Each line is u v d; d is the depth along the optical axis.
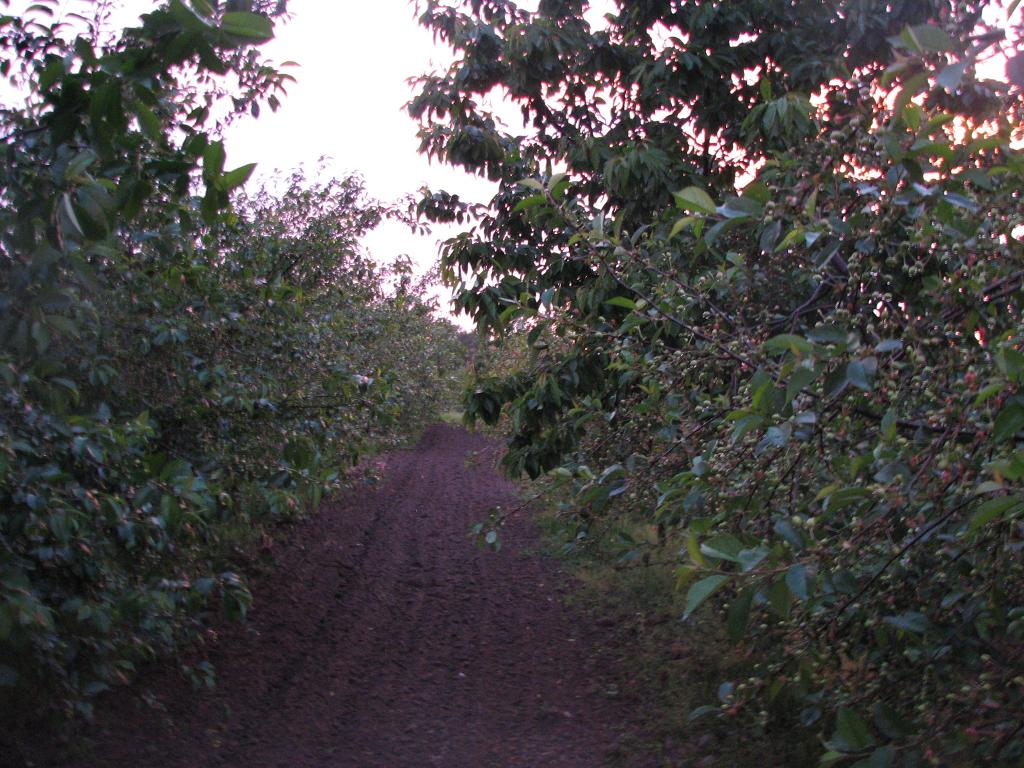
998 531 2.48
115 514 3.48
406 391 12.29
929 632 2.76
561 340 5.41
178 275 5.00
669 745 4.46
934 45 2.07
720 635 5.77
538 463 5.51
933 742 2.50
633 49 6.84
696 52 6.18
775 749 4.20
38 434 3.47
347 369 6.89
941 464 2.20
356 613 6.99
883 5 5.82
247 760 4.23
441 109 7.12
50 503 3.27
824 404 2.63
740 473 3.27
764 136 5.88
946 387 2.54
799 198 2.78
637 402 4.77
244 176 2.48
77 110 2.51
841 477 2.77
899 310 2.94
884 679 2.89
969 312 2.62
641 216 6.09
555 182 3.72
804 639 2.88
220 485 4.74
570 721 4.89
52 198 2.48
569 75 7.16
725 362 3.62
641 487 4.10
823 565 2.51
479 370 6.25
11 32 4.01
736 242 4.89
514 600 7.56
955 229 2.60
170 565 4.52
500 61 7.07
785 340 2.18
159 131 2.47
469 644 6.37
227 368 5.64
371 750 4.43
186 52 2.33
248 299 6.02
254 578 7.36
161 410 5.26
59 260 2.70
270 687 5.26
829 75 5.91
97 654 4.00
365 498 12.47
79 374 4.40
